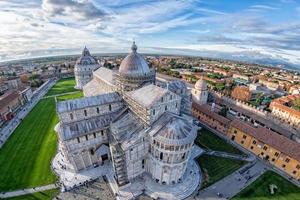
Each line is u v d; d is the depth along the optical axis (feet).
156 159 180.24
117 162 174.70
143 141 179.83
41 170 205.67
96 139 209.46
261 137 237.25
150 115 180.45
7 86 479.41
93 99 218.18
